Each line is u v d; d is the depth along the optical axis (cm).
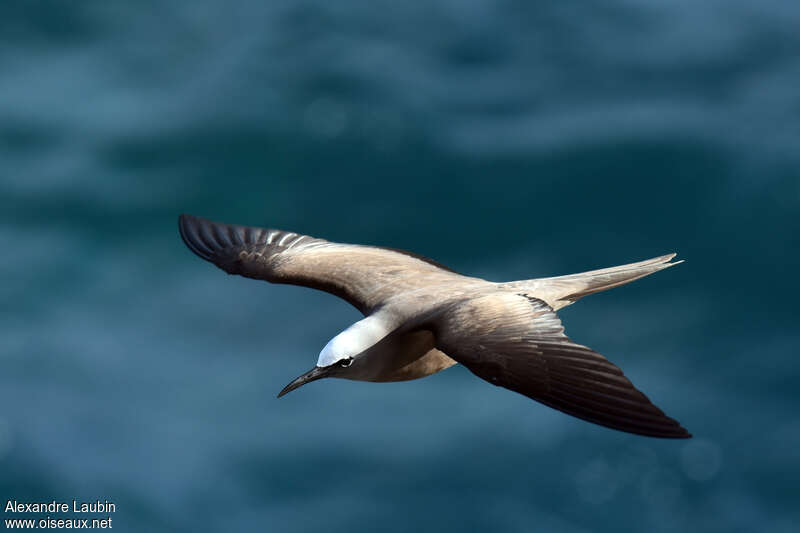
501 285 962
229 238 1143
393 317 936
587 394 761
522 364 791
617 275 987
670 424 734
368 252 1077
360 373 936
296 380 912
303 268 1063
